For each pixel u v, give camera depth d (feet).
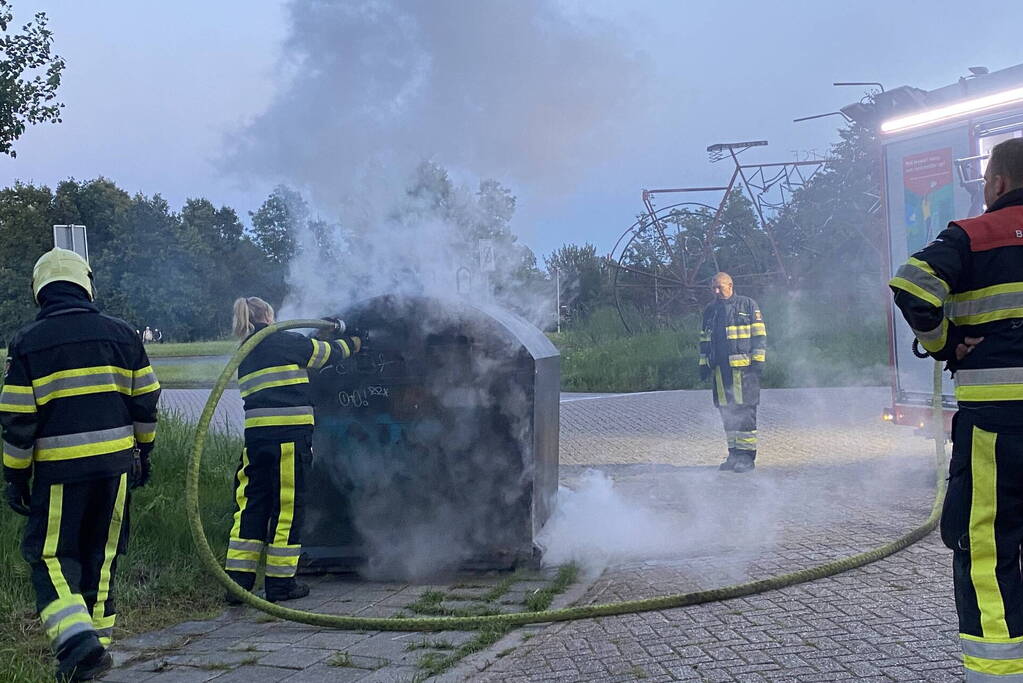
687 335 66.39
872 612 14.90
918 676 12.11
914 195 26.53
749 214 74.49
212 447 26.32
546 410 20.25
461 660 13.82
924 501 23.50
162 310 174.70
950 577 16.56
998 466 10.39
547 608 16.29
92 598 13.88
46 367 13.39
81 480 13.48
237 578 17.22
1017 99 23.36
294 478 17.30
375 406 18.81
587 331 70.90
